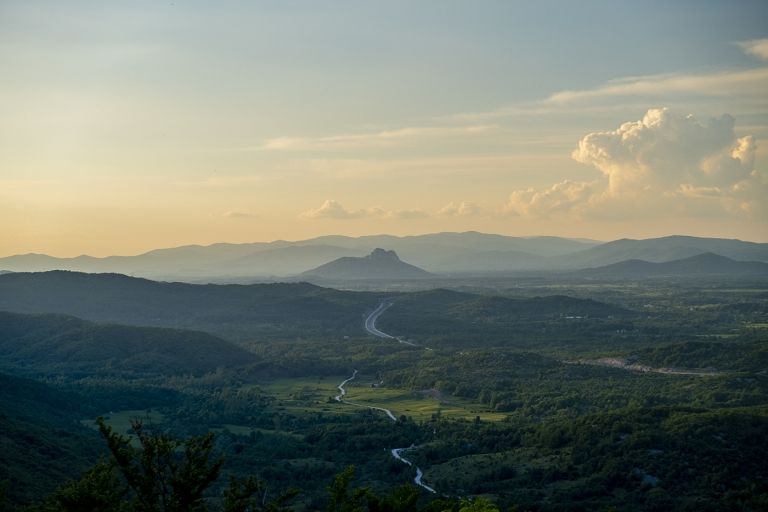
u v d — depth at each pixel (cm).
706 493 14850
